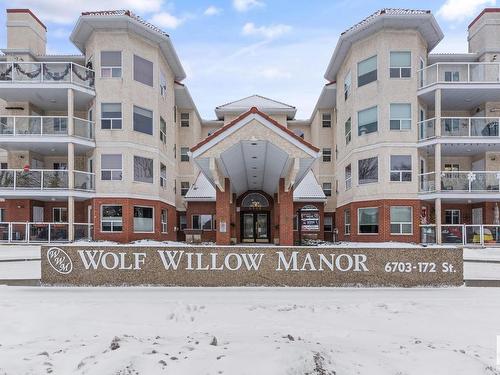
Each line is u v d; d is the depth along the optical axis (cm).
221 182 1546
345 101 2527
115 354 471
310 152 1290
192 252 970
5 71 2106
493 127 2130
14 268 1359
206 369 423
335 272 963
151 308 750
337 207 2731
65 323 654
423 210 2188
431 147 2159
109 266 966
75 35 2208
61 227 2038
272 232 2734
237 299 833
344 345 527
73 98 2181
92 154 2159
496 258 1638
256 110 1297
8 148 2222
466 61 2408
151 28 2198
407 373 427
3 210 2384
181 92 2784
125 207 2097
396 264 962
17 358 477
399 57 2166
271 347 498
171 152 2636
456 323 662
